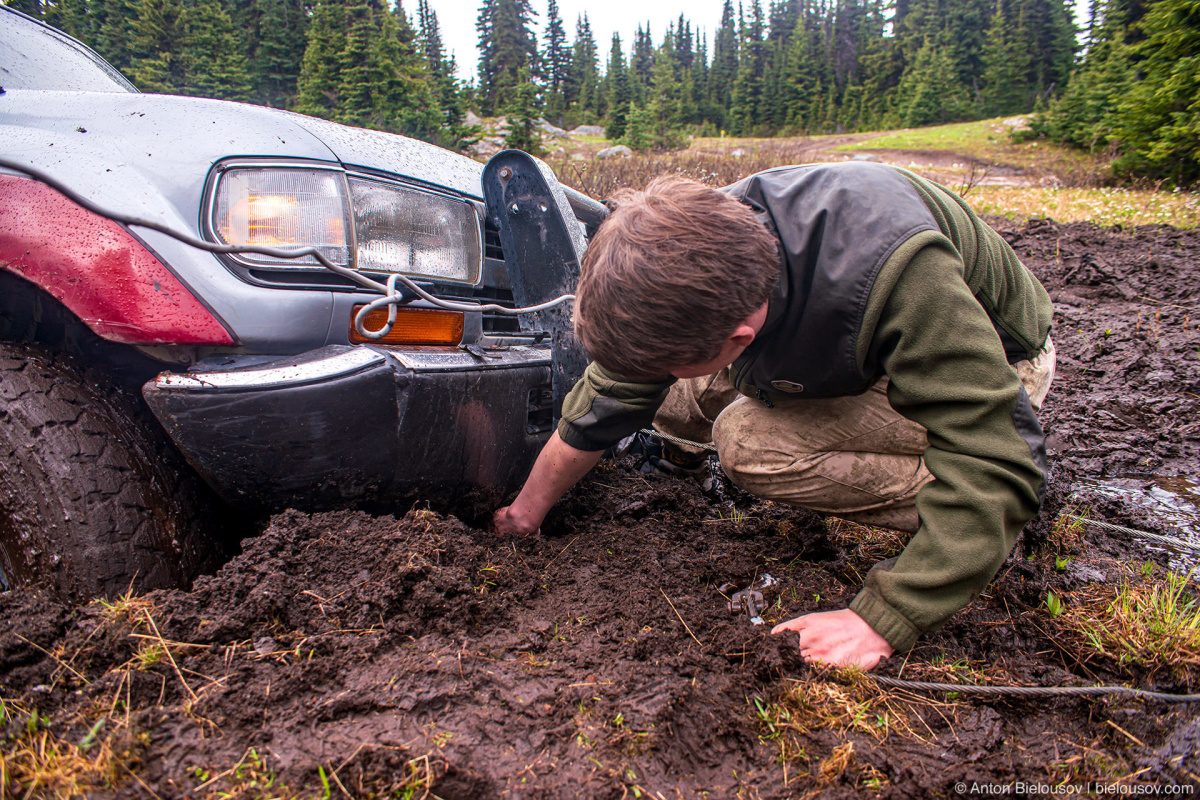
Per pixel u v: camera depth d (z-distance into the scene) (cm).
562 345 202
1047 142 3119
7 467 136
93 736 107
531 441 194
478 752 117
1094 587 187
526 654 144
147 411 161
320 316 152
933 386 123
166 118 161
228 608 137
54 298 149
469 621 150
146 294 141
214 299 142
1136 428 359
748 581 183
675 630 156
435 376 158
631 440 270
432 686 128
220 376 143
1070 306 585
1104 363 449
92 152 151
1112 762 130
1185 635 154
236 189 151
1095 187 1661
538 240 201
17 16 246
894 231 122
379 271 165
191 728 113
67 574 135
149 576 144
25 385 142
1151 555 225
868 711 136
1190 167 1548
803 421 171
